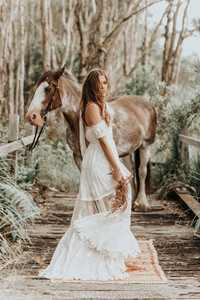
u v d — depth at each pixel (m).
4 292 3.19
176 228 5.31
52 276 3.53
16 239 4.46
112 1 10.37
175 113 7.54
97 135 3.49
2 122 6.84
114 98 6.02
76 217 3.75
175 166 7.45
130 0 9.60
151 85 12.66
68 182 7.97
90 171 3.62
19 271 3.68
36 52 17.59
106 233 3.57
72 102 5.10
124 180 3.54
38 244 4.54
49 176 7.89
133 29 16.38
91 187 3.63
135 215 6.00
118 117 5.49
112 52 9.66
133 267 3.84
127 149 5.66
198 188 6.74
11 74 11.52
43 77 5.01
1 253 4.03
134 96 6.19
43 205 6.54
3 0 8.84
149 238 4.88
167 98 8.20
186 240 4.79
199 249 4.47
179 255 4.28
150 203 6.80
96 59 9.65
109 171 3.61
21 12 10.16
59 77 4.95
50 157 8.02
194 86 7.60
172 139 7.64
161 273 3.70
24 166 6.40
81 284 3.44
